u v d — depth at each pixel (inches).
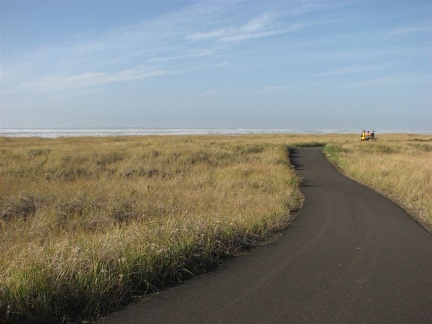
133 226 272.2
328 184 665.6
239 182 566.3
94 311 163.6
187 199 413.4
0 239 264.1
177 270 212.4
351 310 167.2
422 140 2290.8
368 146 1483.8
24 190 424.2
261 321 155.9
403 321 157.2
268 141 1760.6
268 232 315.9
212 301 175.9
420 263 237.0
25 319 153.1
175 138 1807.3
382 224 353.7
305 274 214.5
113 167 684.1
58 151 883.4
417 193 507.2
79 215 346.6
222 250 252.8
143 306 170.4
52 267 177.3
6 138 1772.9
